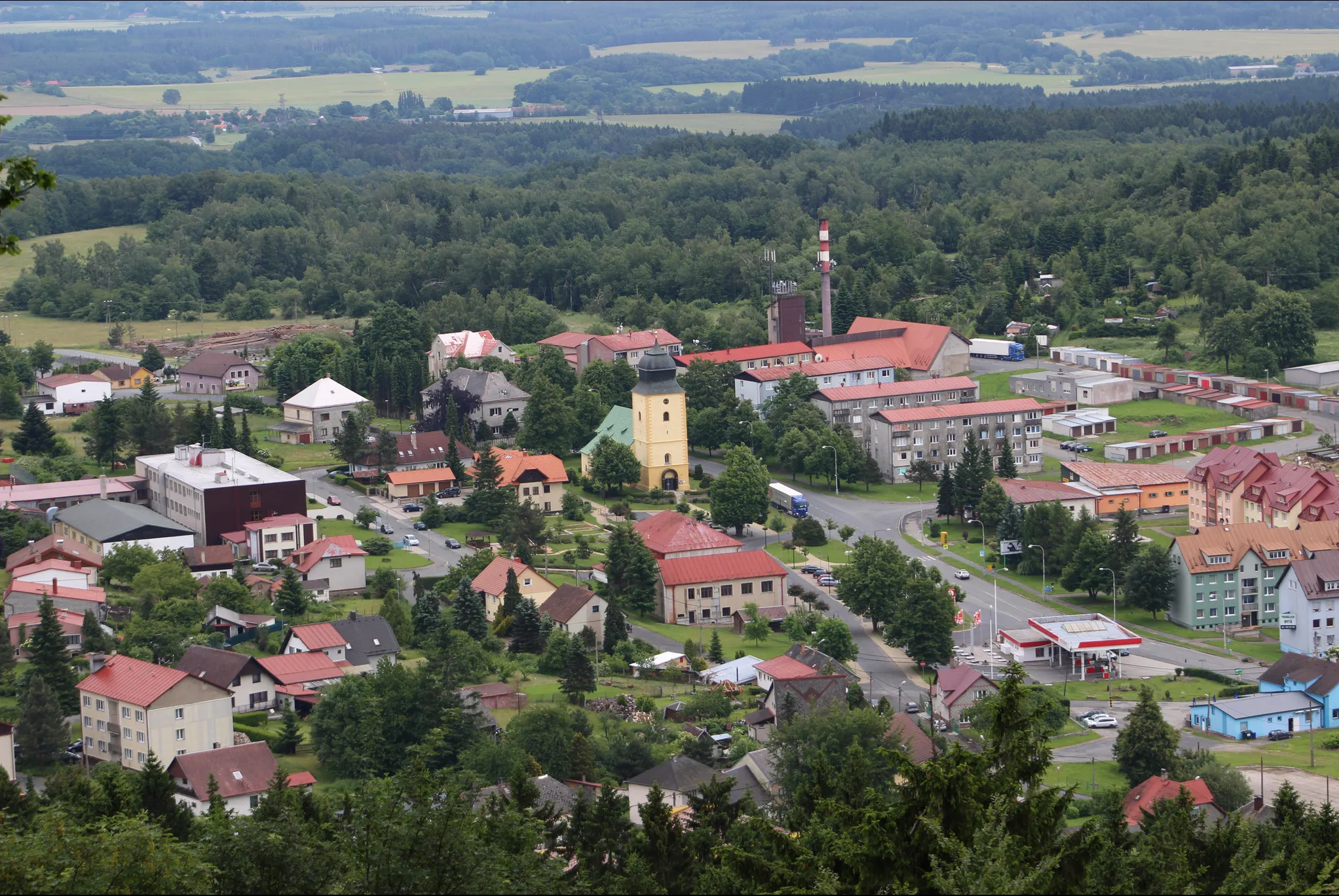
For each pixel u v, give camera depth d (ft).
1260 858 426.10
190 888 326.03
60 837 331.16
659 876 424.87
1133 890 368.89
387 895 321.32
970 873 306.35
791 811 498.69
